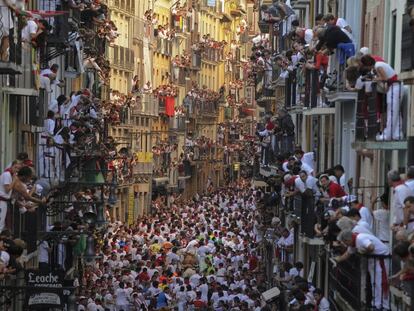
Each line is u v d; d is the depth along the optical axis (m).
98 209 71.19
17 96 55.00
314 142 67.56
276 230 77.75
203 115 195.12
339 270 44.12
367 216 42.19
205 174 196.62
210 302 74.62
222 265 85.00
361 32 51.28
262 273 86.81
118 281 75.69
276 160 81.00
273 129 84.50
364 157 49.44
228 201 152.88
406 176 35.81
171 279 78.19
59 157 63.12
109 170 80.62
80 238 61.62
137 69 150.50
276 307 67.19
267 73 113.12
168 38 168.75
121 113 126.69
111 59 135.00
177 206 153.12
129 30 144.50
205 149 193.25
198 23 198.62
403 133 38.81
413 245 30.92
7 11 43.22
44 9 62.75
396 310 38.72
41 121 59.03
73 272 61.62
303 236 57.22
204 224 110.62
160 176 158.38
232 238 100.88
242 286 79.31
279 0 100.81
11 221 45.28
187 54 187.25
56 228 57.56
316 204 54.69
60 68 76.31
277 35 102.44
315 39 54.34
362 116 42.53
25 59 54.19
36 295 47.34
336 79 53.25
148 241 99.69
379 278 38.53
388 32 45.00
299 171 57.50
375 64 38.62
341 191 48.16
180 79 181.50
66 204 67.50
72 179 68.62
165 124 166.25
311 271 61.84
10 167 42.16
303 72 65.94
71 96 69.69
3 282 46.22
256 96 134.38
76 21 72.31
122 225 108.69
